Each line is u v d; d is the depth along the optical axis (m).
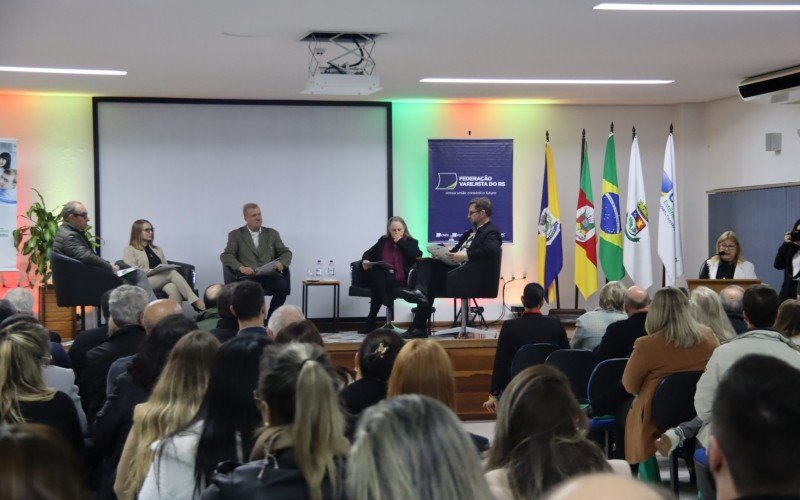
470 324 10.92
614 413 5.10
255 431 2.37
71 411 3.14
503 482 2.10
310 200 10.73
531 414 2.13
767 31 7.23
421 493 1.31
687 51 8.03
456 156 10.84
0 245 9.68
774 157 9.91
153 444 2.57
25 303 5.77
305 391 1.99
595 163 11.28
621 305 6.16
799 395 1.23
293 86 9.73
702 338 4.51
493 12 6.52
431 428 1.36
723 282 7.45
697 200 11.27
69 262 7.95
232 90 9.98
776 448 1.20
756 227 10.10
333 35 7.29
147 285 8.26
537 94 10.44
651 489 0.80
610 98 10.80
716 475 1.30
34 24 6.77
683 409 4.44
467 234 8.09
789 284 8.33
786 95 9.02
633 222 10.62
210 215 10.54
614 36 7.39
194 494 2.46
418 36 7.33
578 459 2.07
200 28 6.95
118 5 6.23
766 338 3.76
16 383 3.06
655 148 11.37
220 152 10.56
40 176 10.24
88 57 8.05
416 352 2.77
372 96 10.48
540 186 11.19
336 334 8.70
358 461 1.34
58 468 1.08
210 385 2.50
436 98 10.72
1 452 1.07
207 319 6.50
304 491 1.96
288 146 10.69
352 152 10.80
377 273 8.45
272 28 6.97
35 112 10.23
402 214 10.94
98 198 10.31
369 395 3.25
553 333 6.10
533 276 11.16
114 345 4.21
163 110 10.45
